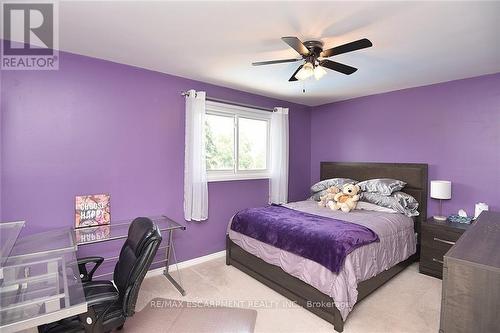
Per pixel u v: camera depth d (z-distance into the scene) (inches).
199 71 116.4
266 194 163.8
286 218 110.3
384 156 152.0
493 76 115.3
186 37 82.8
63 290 52.6
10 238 72.1
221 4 64.2
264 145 165.0
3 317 43.1
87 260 76.0
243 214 122.5
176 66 110.3
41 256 70.6
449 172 128.0
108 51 94.7
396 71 113.5
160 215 120.0
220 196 142.2
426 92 135.0
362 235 91.3
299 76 85.4
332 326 81.6
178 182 125.5
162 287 107.5
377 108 154.9
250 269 116.3
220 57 99.8
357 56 96.7
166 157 121.3
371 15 68.5
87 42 87.0
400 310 89.9
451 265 47.2
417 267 125.3
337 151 176.2
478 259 46.6
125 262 72.4
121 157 108.8
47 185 92.9
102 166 104.2
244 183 152.7
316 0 62.2
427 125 135.0
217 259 138.1
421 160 137.4
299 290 92.6
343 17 69.8
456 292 46.7
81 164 99.5
